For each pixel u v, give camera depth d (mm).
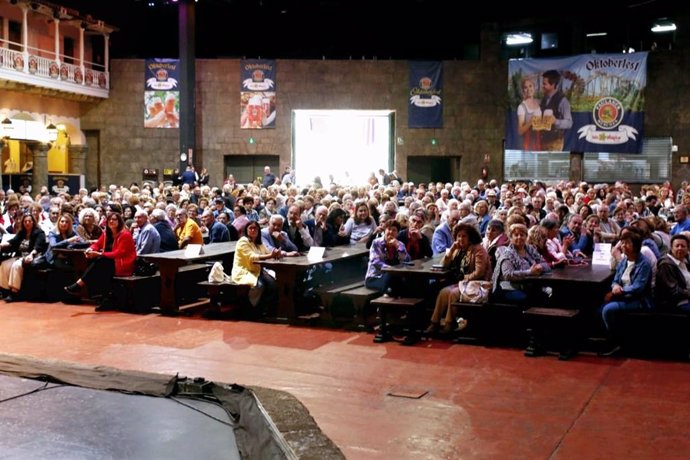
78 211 15242
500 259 8789
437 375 7539
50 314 10656
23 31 25656
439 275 8930
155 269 11539
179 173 29375
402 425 6117
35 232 11773
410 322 8875
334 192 19125
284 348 8656
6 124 25156
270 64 29953
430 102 29797
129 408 6387
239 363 8008
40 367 7539
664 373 7609
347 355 8344
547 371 7684
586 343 8719
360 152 30078
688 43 27031
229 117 30172
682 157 27250
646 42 28875
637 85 27000
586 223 11281
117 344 8867
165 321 10172
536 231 9633
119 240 10984
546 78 28000
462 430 6000
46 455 5402
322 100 29984
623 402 6688
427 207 12805
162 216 12203
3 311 10883
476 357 8250
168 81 29891
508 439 5805
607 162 28203
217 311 10391
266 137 30172
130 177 30328
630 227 8352
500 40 29969
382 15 34000
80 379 7160
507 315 8906
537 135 28250
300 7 32594
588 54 27469
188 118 29344
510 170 29609
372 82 29906
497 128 29656
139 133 30156
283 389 7086
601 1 28891
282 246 10992
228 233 13281
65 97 28578
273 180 26594
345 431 5984
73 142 30109
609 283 8992
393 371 7691
